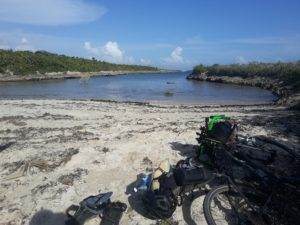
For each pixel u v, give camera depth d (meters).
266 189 6.17
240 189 6.14
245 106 24.70
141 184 7.08
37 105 21.09
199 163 7.89
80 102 24.45
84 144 10.43
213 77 74.25
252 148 7.65
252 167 6.69
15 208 6.72
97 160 8.91
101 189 7.41
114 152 9.49
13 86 54.16
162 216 6.12
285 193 6.01
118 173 8.19
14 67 87.12
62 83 64.12
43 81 72.56
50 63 103.44
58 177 7.97
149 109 20.91
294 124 13.80
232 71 72.38
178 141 10.62
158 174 6.67
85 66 126.69
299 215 5.64
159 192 6.34
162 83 65.12
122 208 6.29
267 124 13.62
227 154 7.25
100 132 12.16
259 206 5.90
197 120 15.07
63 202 6.89
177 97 35.59
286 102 25.89
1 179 7.97
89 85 57.53
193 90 45.75
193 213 6.40
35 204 6.83
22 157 9.38
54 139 11.18
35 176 8.07
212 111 20.02
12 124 13.94
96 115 16.72
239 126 12.88
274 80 50.53
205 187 7.03
